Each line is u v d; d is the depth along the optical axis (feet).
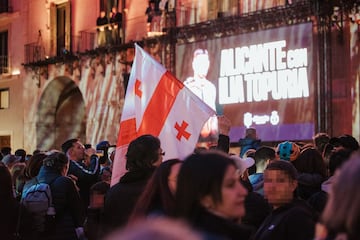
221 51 66.74
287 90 60.90
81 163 29.86
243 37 64.75
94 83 83.20
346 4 56.34
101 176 29.12
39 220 22.02
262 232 14.53
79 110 93.56
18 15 94.84
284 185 14.38
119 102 79.46
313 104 58.80
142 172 15.98
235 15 64.54
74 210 23.09
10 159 34.65
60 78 89.56
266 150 22.63
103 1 83.66
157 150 16.25
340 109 57.26
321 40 58.23
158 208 12.64
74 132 93.30
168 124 20.65
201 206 9.94
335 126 57.57
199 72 68.90
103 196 22.66
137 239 5.03
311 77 59.06
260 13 62.44
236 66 65.31
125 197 15.76
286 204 14.44
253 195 18.30
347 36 56.80
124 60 78.64
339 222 7.57
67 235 22.77
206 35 68.39
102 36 82.17
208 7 70.13
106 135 81.10
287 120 60.70
